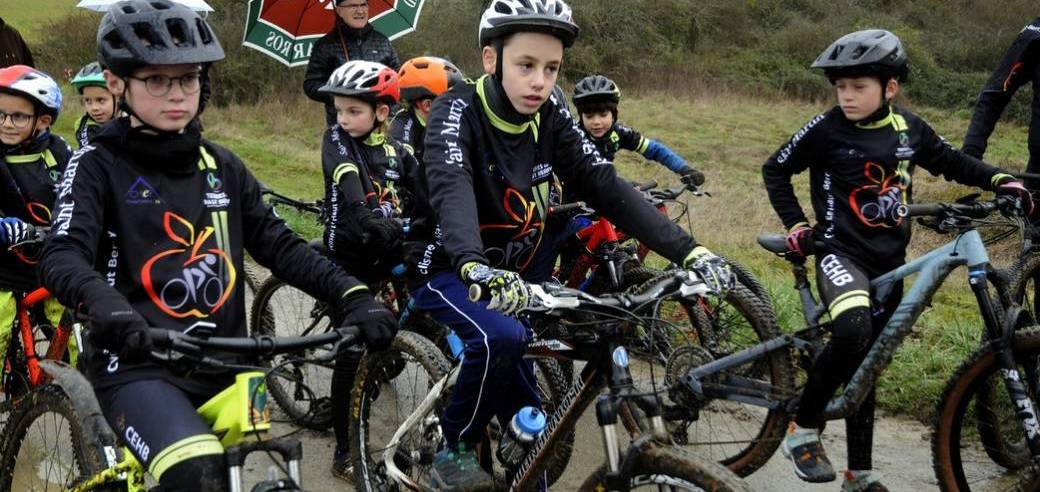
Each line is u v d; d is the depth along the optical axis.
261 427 2.38
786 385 3.75
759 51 24.17
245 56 17.55
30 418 3.25
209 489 2.25
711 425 4.34
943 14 26.03
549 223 4.36
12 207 4.09
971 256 3.36
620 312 2.55
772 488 3.95
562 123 3.08
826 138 3.62
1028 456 3.96
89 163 2.45
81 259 2.33
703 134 16.89
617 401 2.56
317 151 13.91
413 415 3.42
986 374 3.43
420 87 4.64
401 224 3.87
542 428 3.02
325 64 5.88
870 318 3.38
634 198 2.92
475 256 2.59
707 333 4.35
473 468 3.05
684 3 24.67
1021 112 19.09
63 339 3.71
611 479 2.53
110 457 2.83
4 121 4.00
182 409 2.38
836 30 24.67
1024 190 3.58
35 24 20.00
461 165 2.83
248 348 2.27
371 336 2.49
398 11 6.91
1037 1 24.95
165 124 2.47
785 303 5.95
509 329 2.88
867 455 3.55
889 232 3.59
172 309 2.49
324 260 2.65
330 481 4.01
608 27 23.14
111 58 2.40
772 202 3.84
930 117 20.12
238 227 2.65
